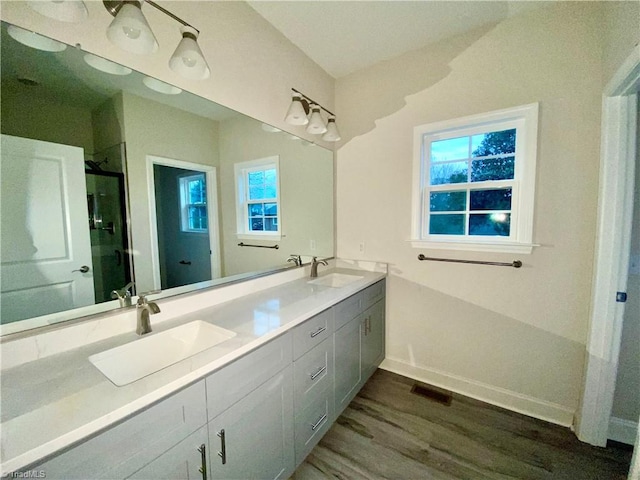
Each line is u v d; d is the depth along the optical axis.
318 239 2.39
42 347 0.94
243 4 1.60
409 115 2.12
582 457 1.46
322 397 1.53
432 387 2.11
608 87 1.34
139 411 0.73
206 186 1.56
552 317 1.70
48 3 0.84
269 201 1.95
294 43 1.98
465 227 2.01
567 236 1.62
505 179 1.84
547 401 1.75
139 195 1.29
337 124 2.51
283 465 1.26
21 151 0.94
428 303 2.14
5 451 0.55
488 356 1.92
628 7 1.15
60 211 1.04
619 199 1.39
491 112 1.79
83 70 1.06
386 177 2.27
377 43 1.98
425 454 1.50
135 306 1.20
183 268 1.48
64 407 0.68
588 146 1.53
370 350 2.10
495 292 1.87
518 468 1.41
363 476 1.37
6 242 0.92
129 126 1.23
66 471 0.61
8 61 0.90
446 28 1.81
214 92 1.50
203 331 1.23
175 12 1.29
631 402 1.53
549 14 1.59
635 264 1.48
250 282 1.74
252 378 1.07
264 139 1.85
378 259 2.37
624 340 1.53
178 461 0.83
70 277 1.07
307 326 1.39
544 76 1.62
